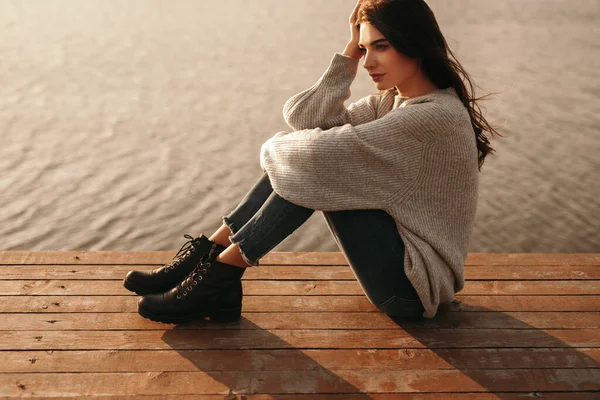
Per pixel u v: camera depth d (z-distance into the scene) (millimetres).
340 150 1899
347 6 14227
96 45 10109
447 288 2135
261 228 1992
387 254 2047
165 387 1944
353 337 2197
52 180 5285
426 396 1944
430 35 1916
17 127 6406
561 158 6012
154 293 2279
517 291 2504
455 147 1935
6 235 4410
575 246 4590
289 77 8594
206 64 9172
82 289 2436
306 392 1946
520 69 9219
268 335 2195
